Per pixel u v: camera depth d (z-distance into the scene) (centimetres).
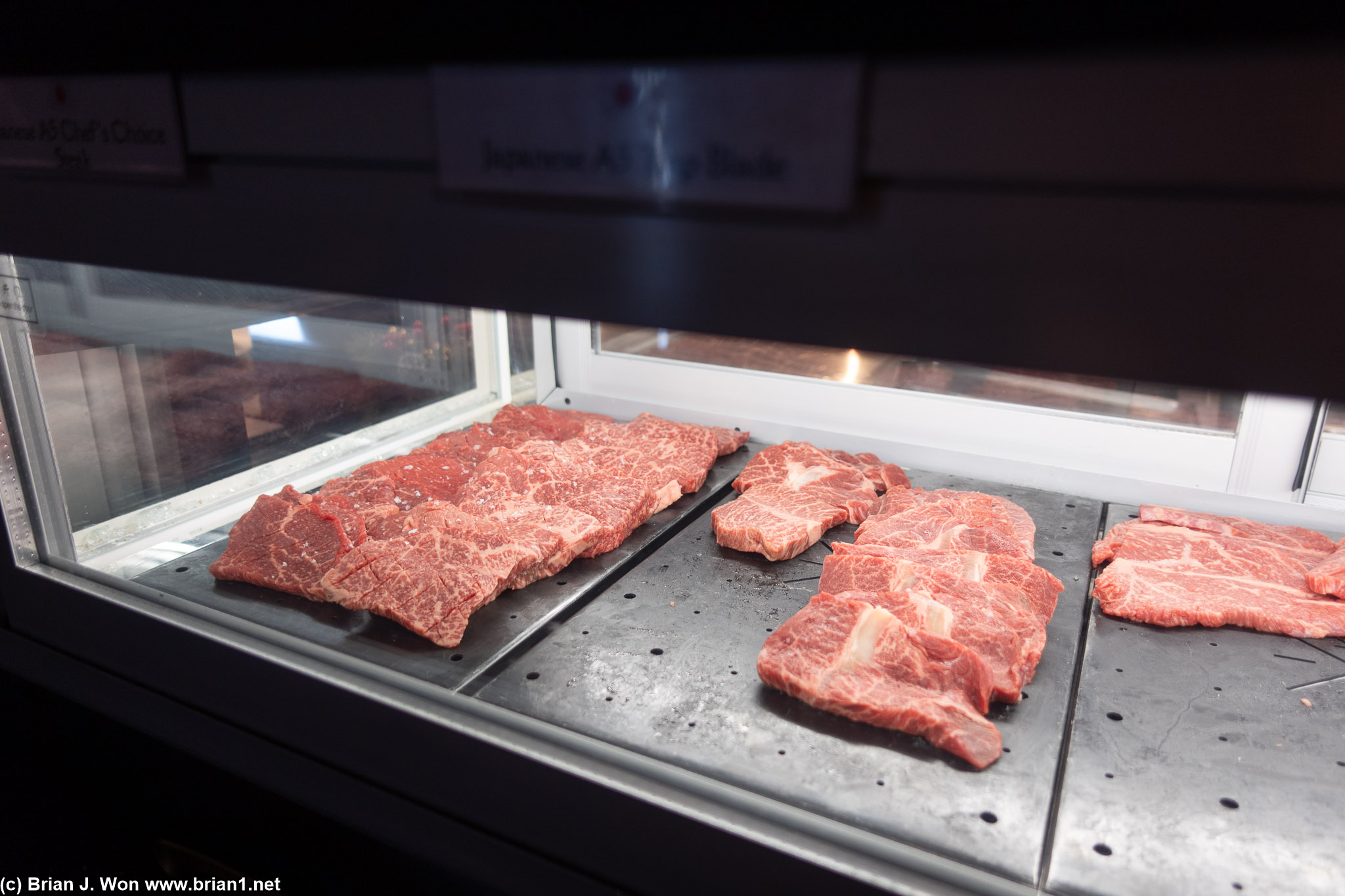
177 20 70
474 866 116
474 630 139
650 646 136
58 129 81
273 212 73
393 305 202
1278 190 42
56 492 142
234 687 129
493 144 59
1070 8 43
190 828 158
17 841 160
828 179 50
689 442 207
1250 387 46
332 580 145
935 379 213
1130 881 94
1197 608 141
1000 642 128
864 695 118
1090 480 189
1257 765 111
